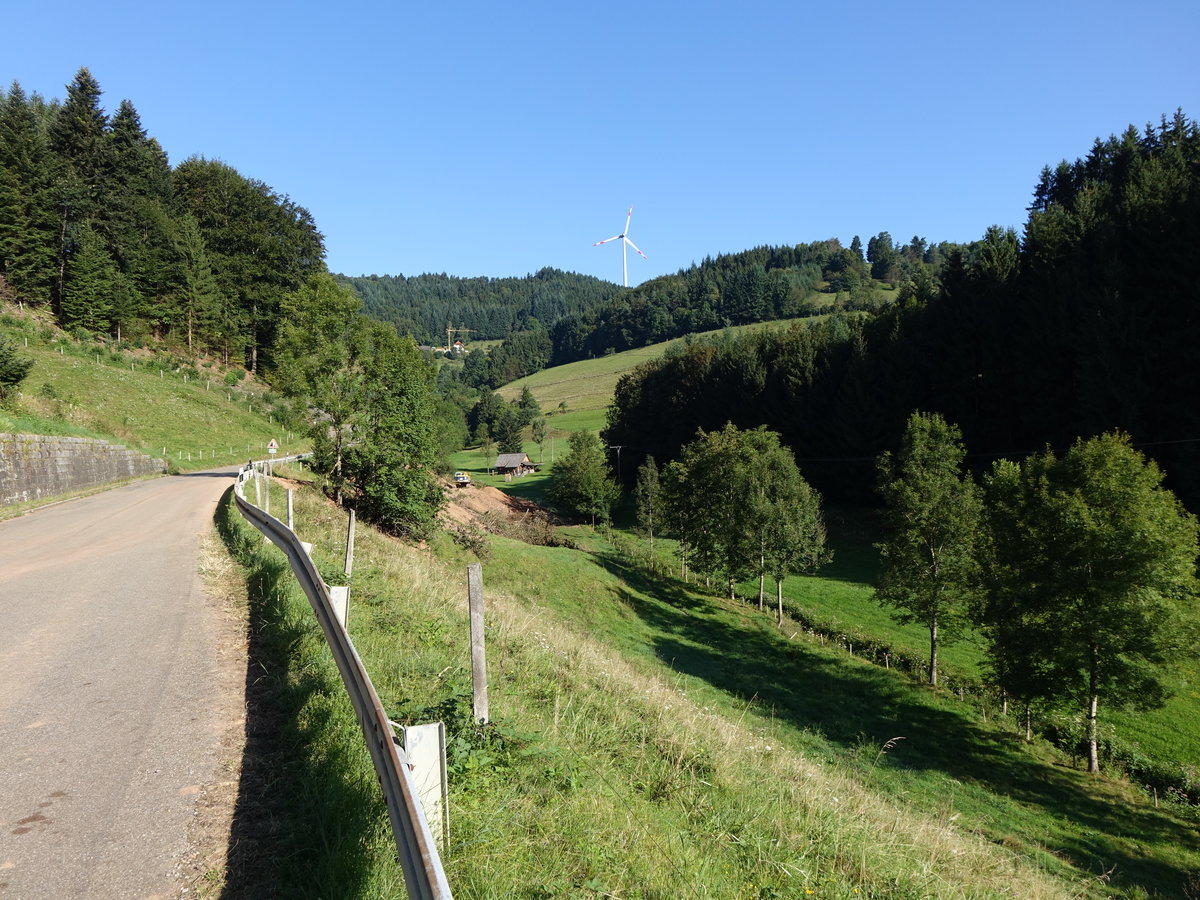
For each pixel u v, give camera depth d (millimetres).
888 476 36688
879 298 179375
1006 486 27906
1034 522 25297
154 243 80562
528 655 10109
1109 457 24719
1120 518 23094
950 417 57594
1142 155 62750
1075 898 8875
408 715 5852
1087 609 22844
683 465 51094
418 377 32938
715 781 6965
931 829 8719
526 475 112125
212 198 83438
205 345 79875
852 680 30109
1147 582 22250
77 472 29844
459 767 5172
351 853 3816
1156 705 21922
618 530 70000
